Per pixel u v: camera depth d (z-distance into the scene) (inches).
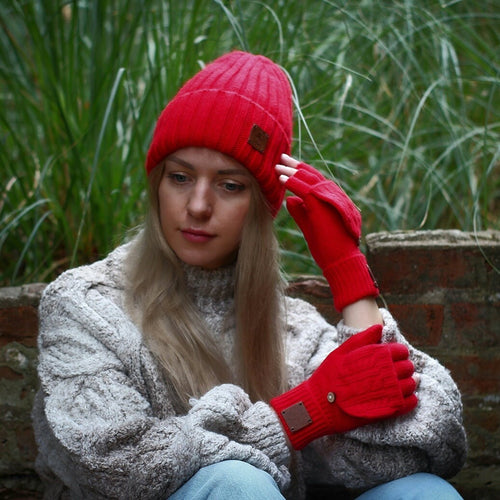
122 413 61.9
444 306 85.5
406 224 104.4
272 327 70.7
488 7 128.9
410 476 66.5
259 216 68.4
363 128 100.8
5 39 112.7
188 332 67.8
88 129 96.8
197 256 67.6
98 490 60.5
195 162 66.2
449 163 114.1
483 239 86.4
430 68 115.6
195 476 60.3
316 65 110.2
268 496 58.6
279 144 68.8
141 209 99.3
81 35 110.7
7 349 85.5
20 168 104.3
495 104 121.1
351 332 68.4
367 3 116.3
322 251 69.1
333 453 67.1
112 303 67.6
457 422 67.5
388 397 64.2
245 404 64.9
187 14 118.7
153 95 97.8
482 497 87.7
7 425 86.6
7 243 99.4
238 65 69.2
